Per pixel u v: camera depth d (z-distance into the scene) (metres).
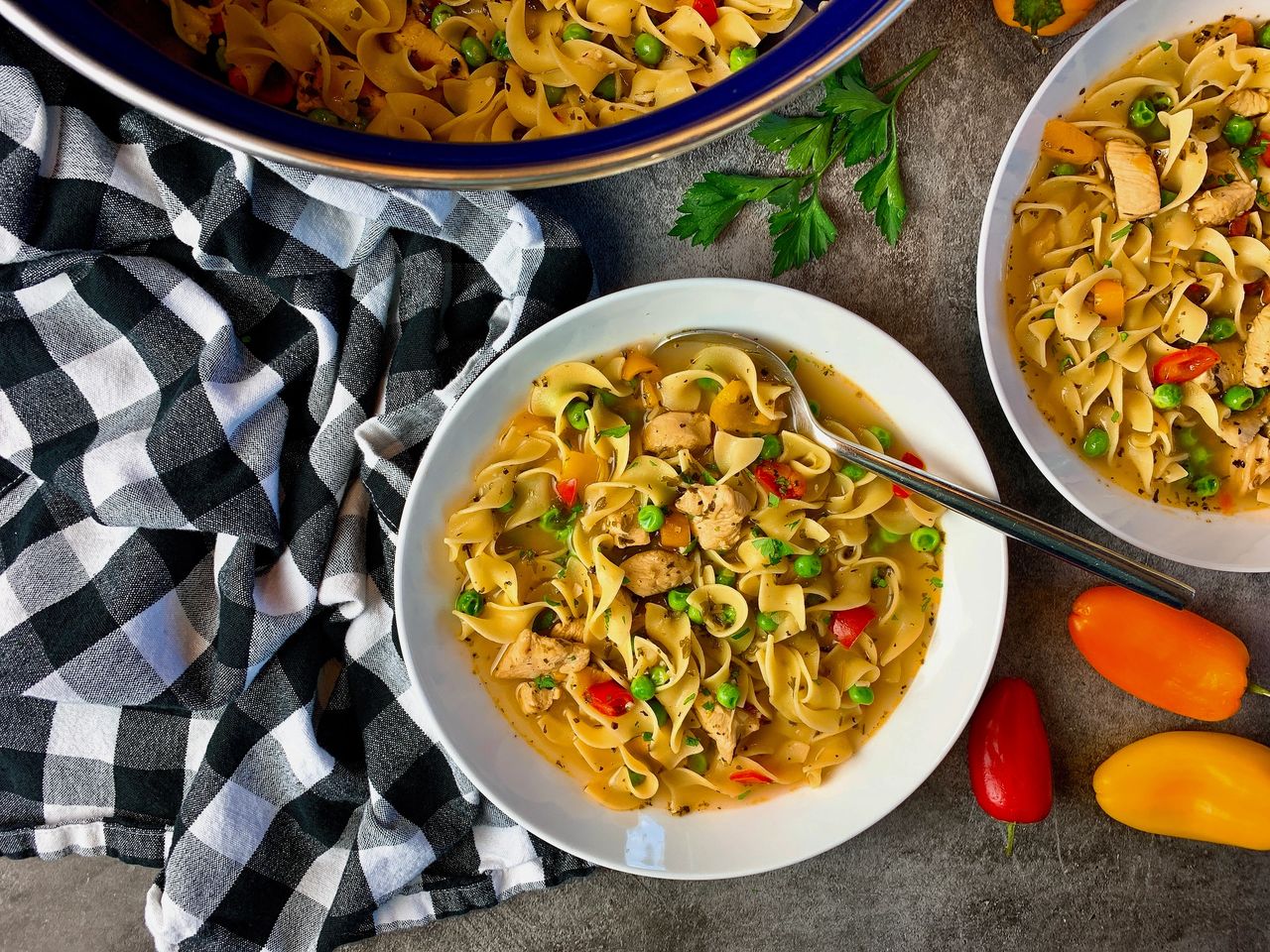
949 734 0.59
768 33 0.58
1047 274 0.60
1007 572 0.59
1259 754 0.61
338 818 0.61
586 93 0.58
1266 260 0.60
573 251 0.59
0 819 0.61
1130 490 0.60
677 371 0.60
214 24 0.55
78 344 0.60
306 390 0.61
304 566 0.60
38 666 0.59
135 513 0.59
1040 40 0.59
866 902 0.63
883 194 0.59
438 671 0.59
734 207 0.59
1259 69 0.58
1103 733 0.63
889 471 0.57
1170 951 0.64
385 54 0.58
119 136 0.59
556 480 0.60
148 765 0.61
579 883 0.63
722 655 0.61
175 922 0.59
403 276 0.60
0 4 0.49
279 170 0.58
